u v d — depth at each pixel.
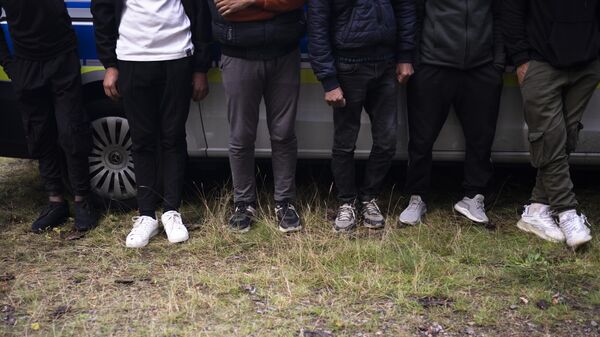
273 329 3.37
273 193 5.06
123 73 4.20
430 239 4.33
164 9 4.14
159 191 4.56
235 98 4.23
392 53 4.24
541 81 4.11
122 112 4.77
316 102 4.57
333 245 4.27
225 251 4.27
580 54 4.01
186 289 3.76
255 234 4.44
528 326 3.41
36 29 4.24
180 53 4.17
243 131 4.32
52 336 3.31
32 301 3.67
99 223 4.72
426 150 4.47
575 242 4.16
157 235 4.50
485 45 4.20
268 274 3.90
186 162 4.79
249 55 4.11
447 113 4.44
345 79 4.19
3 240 4.47
